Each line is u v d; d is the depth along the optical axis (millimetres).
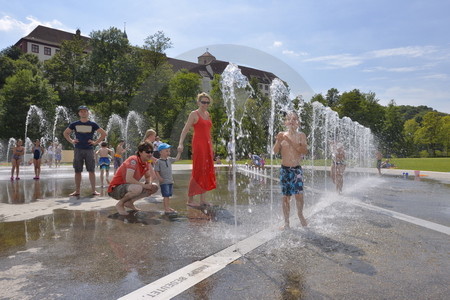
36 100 40438
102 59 52094
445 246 2822
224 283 2020
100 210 4406
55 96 43594
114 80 49500
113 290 1907
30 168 16672
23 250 2656
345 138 16906
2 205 4785
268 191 5789
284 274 2174
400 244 2879
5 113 38594
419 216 4125
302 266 2324
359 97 67000
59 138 40781
